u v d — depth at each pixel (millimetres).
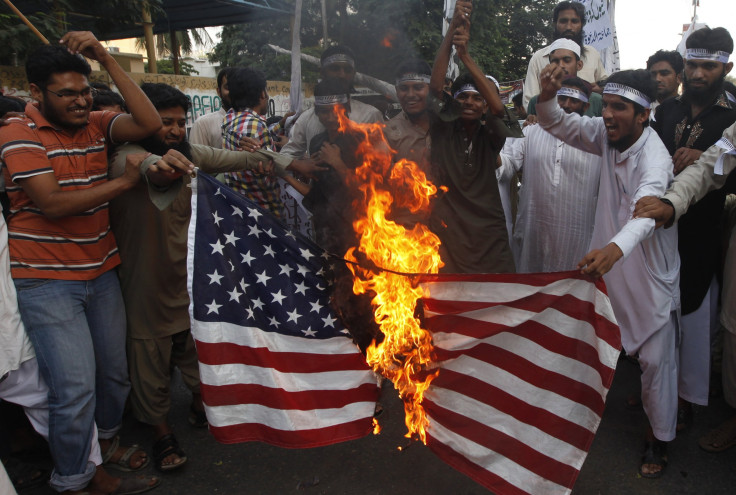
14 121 2408
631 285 2898
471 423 2633
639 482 2854
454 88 3092
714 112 3363
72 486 2588
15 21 6508
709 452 3105
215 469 3000
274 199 3664
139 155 2471
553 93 3232
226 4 10883
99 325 2746
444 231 3143
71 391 2510
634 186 2969
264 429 2635
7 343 2426
